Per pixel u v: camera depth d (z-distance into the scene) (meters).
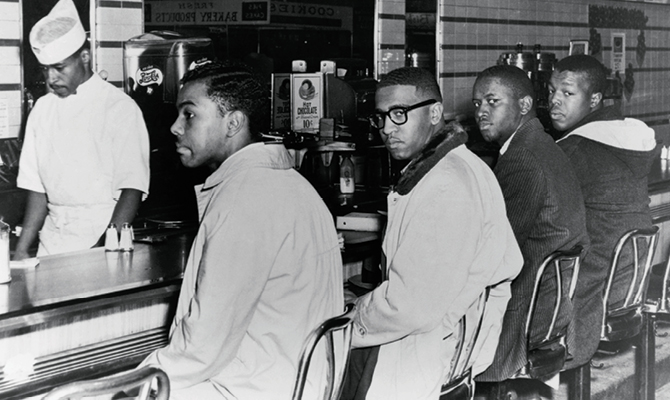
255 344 2.14
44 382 2.58
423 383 2.32
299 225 2.16
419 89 2.42
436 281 2.23
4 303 2.40
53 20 3.51
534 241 2.87
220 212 2.08
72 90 3.60
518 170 2.88
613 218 3.35
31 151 3.71
